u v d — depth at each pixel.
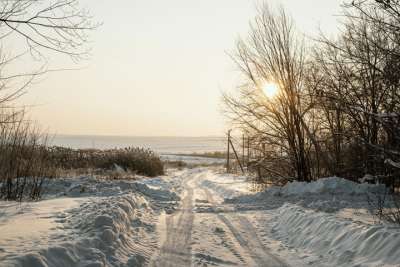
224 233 10.66
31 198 12.79
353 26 13.77
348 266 7.23
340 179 17.53
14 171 13.49
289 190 18.27
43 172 16.50
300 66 19.92
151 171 32.81
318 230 9.46
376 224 8.87
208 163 68.00
